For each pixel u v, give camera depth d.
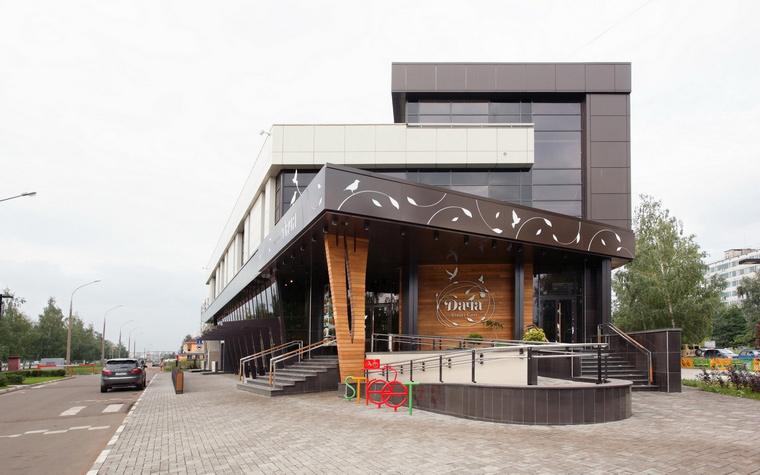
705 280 37.72
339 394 16.03
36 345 88.31
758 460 7.10
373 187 15.11
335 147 23.97
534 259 22.03
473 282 22.48
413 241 18.05
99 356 131.00
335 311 16.38
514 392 10.41
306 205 16.19
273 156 24.00
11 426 12.77
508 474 6.49
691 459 7.17
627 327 38.56
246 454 8.14
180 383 20.42
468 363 14.52
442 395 12.17
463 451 7.82
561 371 16.81
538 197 24.83
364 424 10.63
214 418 12.45
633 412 11.86
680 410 12.20
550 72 25.56
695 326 37.09
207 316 64.00
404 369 15.87
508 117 25.77
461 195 16.97
